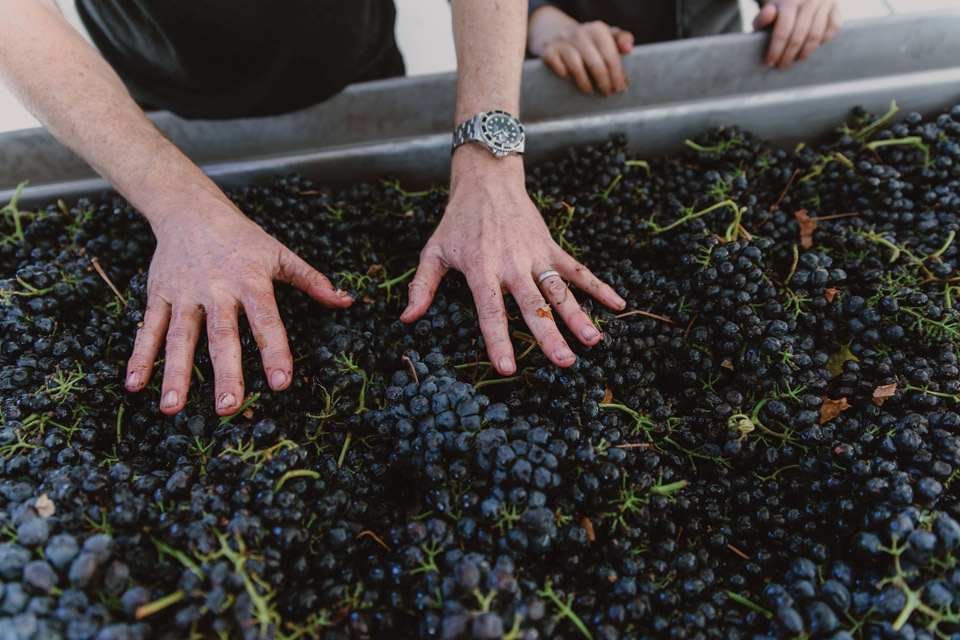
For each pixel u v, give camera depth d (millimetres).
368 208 640
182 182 540
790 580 409
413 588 386
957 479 433
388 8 754
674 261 582
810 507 448
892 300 510
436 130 706
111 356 513
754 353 490
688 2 840
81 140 553
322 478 437
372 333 532
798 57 688
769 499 461
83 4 662
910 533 386
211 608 346
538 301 491
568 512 412
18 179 663
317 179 703
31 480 434
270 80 655
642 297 532
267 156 707
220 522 378
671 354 515
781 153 668
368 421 466
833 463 450
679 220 586
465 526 402
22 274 534
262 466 402
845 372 509
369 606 389
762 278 521
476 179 562
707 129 710
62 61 551
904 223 604
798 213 618
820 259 539
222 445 436
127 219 588
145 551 372
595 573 407
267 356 467
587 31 680
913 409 476
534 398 465
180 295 492
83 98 549
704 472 489
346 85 685
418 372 468
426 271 537
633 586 396
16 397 473
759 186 652
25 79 545
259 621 348
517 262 515
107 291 569
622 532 409
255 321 478
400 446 441
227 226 514
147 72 670
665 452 481
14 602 347
